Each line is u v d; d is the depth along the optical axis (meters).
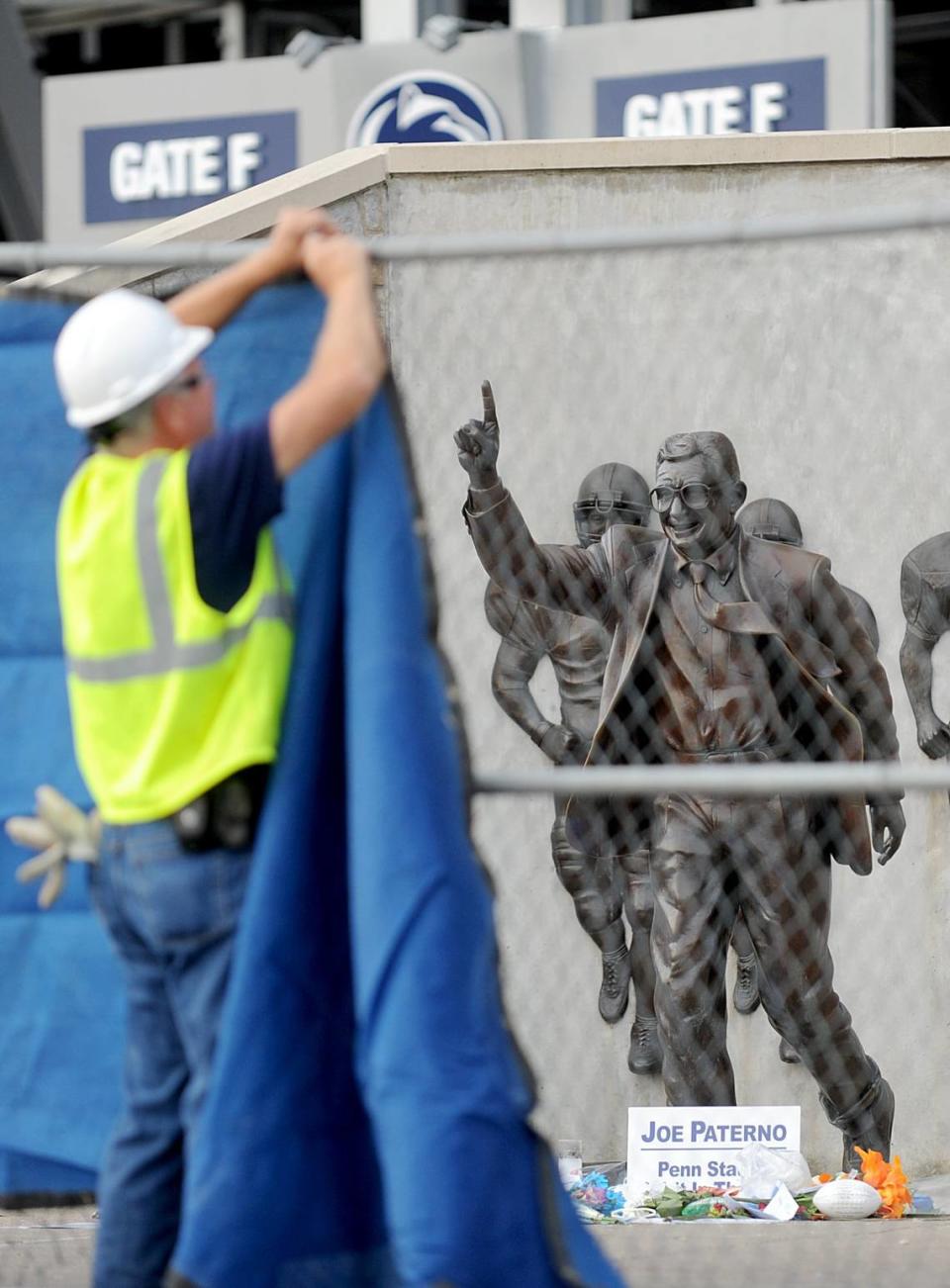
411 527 16.44
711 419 37.81
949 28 86.88
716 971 34.75
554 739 37.62
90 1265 22.31
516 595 36.81
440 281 37.12
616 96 61.44
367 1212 16.27
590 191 37.75
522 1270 15.57
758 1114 32.94
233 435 15.59
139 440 16.36
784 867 34.34
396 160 37.38
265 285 17.02
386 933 15.65
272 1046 15.82
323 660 16.47
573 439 37.50
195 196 66.69
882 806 36.50
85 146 68.38
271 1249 15.85
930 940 38.78
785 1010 34.97
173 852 15.93
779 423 38.00
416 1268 15.26
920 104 92.19
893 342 37.97
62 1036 18.11
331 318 16.02
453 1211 15.33
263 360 17.56
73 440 18.17
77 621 16.14
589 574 35.66
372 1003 15.60
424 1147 15.39
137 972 16.67
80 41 98.31
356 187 37.12
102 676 16.03
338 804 16.45
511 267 37.34
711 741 35.00
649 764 35.41
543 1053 37.94
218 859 15.97
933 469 37.97
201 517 15.54
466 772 16.28
